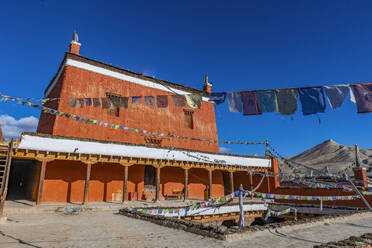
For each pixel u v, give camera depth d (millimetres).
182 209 14812
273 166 24844
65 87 18922
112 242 7359
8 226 9227
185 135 24797
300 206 18594
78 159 15227
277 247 7031
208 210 16188
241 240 7750
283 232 9031
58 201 16219
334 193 19344
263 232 8758
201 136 26031
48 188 16047
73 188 17000
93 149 15672
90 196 17500
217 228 8484
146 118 22516
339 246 6363
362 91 6227
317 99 6508
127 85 22266
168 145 23141
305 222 10344
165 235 8336
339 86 6398
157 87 24172
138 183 19859
